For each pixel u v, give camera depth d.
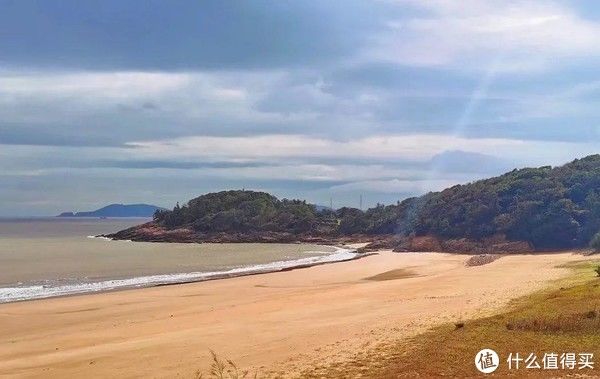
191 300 34.59
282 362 16.83
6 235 147.12
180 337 22.08
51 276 53.91
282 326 23.64
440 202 96.12
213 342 20.75
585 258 56.44
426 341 17.92
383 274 50.00
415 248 86.44
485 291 31.73
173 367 17.33
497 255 70.50
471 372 14.59
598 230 73.12
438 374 14.53
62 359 19.45
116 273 57.06
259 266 65.88
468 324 20.08
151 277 52.44
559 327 18.72
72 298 36.28
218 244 122.00
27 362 19.34
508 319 20.41
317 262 69.75
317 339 20.16
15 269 60.75
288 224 136.25
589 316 19.69
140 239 134.25
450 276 44.03
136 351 19.84
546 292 27.75
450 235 87.31
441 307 26.19
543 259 59.38
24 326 26.94
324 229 132.25
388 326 21.66
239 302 32.94
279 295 35.72
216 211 144.00
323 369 15.52
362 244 109.44
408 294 33.16
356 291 36.19
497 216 84.62
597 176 84.50
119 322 27.41
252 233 133.50
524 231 79.88
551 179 88.69
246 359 17.70
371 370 15.15
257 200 147.38
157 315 29.16
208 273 56.34
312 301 31.88
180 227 140.50
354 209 145.38
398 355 16.45
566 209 79.12
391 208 126.56
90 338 23.47
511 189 89.19
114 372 17.22
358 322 23.50
